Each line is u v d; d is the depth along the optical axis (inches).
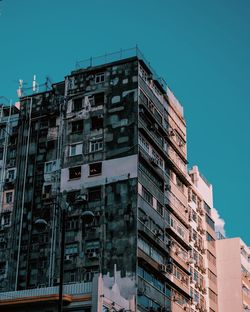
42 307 1834.4
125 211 2175.2
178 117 2738.7
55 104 2534.5
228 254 3038.9
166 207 2422.5
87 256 2154.3
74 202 2276.1
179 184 2635.3
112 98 2406.5
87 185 2288.4
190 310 2486.5
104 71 2480.3
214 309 2824.8
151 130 2407.7
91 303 1782.7
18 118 2583.7
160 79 2603.3
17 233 2332.7
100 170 2297.0
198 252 2741.1
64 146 2417.6
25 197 2397.9
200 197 2915.8
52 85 2583.7
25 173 2448.3
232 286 2962.6
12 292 1893.5
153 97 2498.8
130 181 2220.7
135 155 2256.4
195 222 2775.6
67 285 1850.4
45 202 2346.2
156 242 2235.5
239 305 2910.9
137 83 2386.8
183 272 2480.3
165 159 2495.1
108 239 2154.3
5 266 2283.5
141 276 2090.3
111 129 2351.1
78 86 2506.2
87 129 2401.6
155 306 2143.2
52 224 2289.6
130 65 2438.5
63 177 2353.6
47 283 2177.7
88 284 1828.2
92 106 2436.0
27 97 2610.7
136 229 2126.0
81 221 2228.1
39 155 2461.9
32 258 2256.4
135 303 1995.6
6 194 2443.4
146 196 2261.3
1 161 2522.1
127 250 2103.8
